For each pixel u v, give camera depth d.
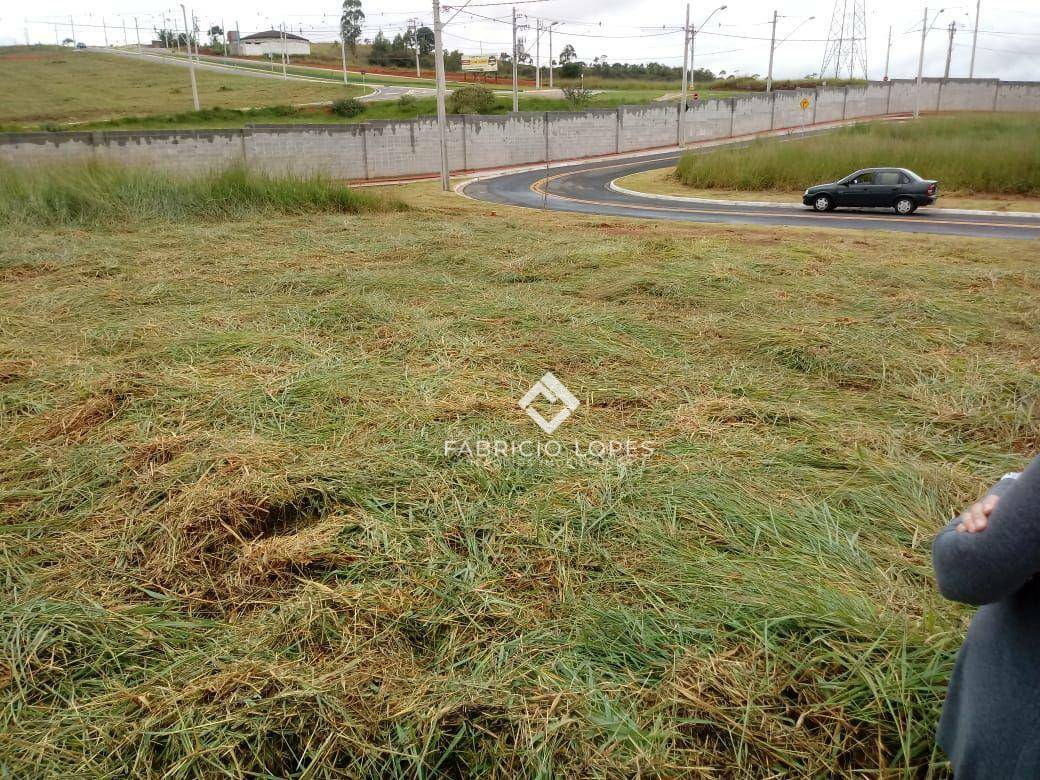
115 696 2.11
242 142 26.95
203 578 2.72
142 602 2.58
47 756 1.92
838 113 54.22
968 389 4.54
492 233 11.07
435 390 4.48
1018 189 21.02
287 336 5.53
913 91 57.28
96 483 3.36
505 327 5.87
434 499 3.15
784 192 23.89
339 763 1.91
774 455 3.61
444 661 2.26
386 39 108.44
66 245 9.28
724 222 15.98
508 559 2.77
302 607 2.47
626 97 63.12
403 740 1.93
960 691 1.38
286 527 3.09
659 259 8.69
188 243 9.77
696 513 3.03
